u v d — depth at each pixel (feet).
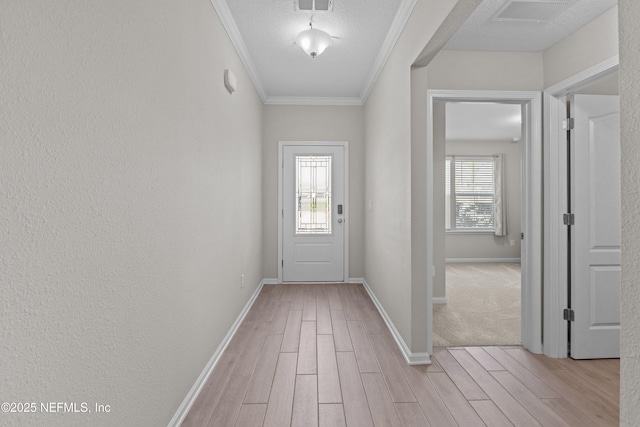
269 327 9.96
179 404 5.57
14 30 2.54
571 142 8.11
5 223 2.50
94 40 3.39
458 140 23.15
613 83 8.44
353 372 7.27
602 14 7.23
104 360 3.62
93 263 3.42
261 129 14.75
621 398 2.34
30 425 2.72
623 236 2.32
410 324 7.79
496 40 8.32
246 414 5.76
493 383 6.86
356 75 12.71
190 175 6.03
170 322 5.23
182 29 5.66
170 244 5.21
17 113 2.58
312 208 15.58
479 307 12.35
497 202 23.04
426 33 6.80
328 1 8.02
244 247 10.91
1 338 2.48
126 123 3.97
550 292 8.18
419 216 7.83
